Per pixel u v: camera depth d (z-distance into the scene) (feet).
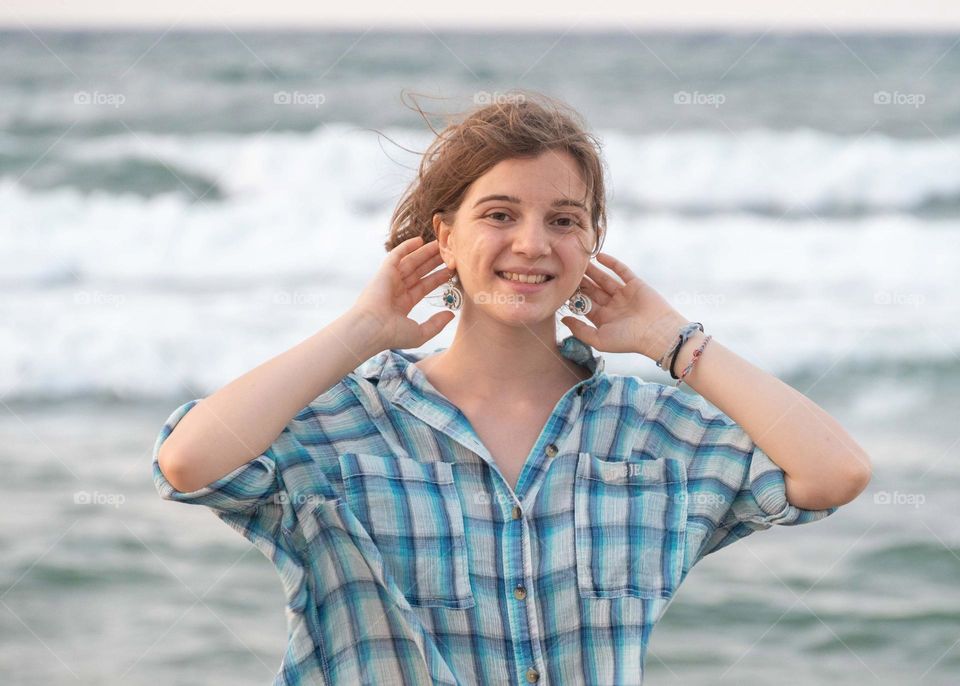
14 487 27.02
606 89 60.08
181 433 8.27
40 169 49.16
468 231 8.65
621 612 8.55
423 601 8.43
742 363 9.12
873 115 55.06
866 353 35.22
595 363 9.39
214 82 55.16
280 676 8.42
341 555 8.65
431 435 8.84
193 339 35.96
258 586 22.75
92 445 29.99
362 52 57.98
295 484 8.61
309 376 8.59
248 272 41.75
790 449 8.70
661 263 43.34
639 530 8.74
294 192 47.26
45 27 54.65
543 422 9.03
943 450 29.25
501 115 8.75
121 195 47.73
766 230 45.52
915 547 24.49
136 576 23.03
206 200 46.65
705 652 20.67
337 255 42.98
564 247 8.59
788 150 50.31
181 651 20.43
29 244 43.52
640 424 9.16
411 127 53.36
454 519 8.56
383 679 8.57
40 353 34.96
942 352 35.12
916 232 44.98
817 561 23.97
